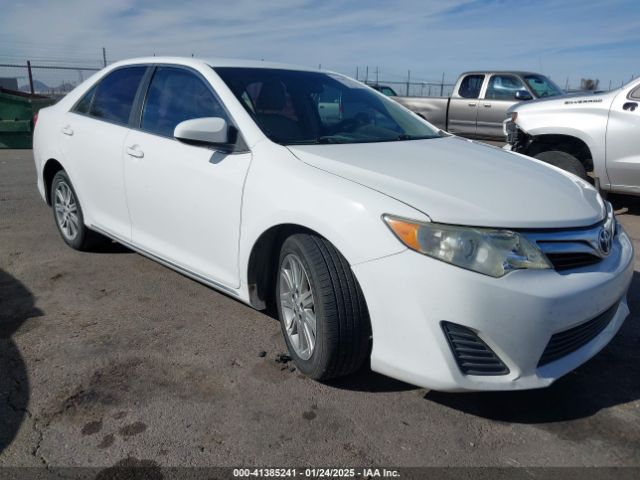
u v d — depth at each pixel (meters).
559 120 6.39
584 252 2.52
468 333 2.30
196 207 3.26
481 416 2.60
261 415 2.55
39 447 2.31
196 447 2.34
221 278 3.22
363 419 2.55
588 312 2.44
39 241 4.99
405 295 2.32
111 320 3.46
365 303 2.55
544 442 2.43
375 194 2.49
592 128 6.13
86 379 2.80
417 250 2.31
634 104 5.86
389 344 2.41
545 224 2.43
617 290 2.63
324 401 2.67
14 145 11.23
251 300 3.08
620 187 6.13
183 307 3.66
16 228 5.40
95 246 4.68
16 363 2.93
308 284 2.72
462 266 2.27
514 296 2.27
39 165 4.88
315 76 3.88
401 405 2.66
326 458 2.30
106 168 3.97
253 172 2.94
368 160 2.87
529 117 6.67
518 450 2.37
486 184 2.68
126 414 2.53
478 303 2.25
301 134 3.21
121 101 4.06
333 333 2.55
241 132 3.12
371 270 2.40
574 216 2.56
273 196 2.79
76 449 2.30
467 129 12.46
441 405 2.67
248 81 3.46
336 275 2.54
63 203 4.67
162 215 3.54
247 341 3.23
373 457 2.31
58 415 2.51
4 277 4.11
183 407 2.59
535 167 3.22
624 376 2.97
